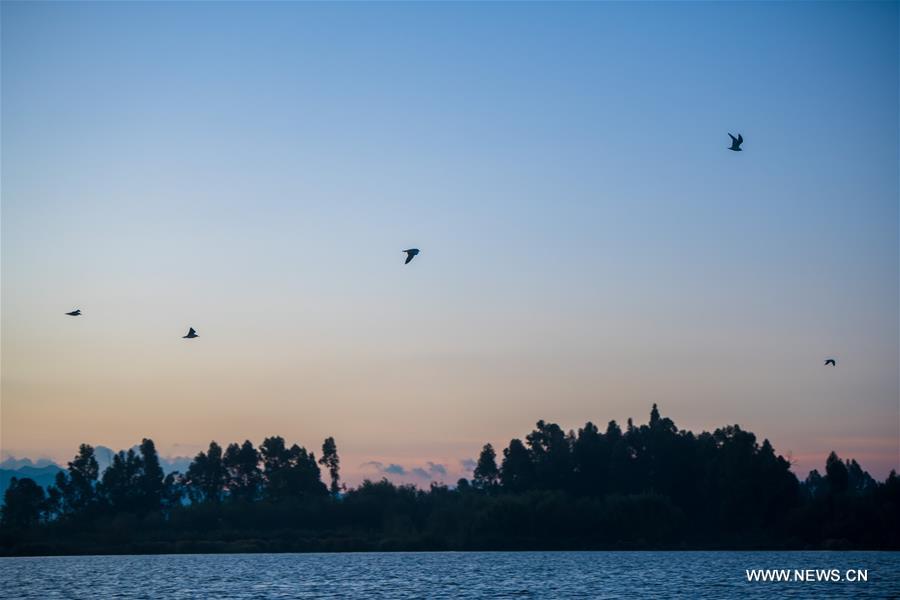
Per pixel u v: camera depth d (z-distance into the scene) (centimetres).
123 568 13412
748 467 18325
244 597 9062
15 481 19638
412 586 10088
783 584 10125
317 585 10275
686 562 13900
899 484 17475
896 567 12525
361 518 19125
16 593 9606
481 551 17450
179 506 19900
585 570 12312
